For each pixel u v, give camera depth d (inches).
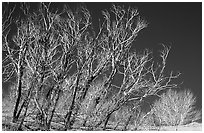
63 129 746.8
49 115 791.7
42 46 765.3
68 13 805.2
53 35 786.8
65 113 802.2
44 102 752.3
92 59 813.9
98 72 814.5
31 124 742.5
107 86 839.7
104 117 815.1
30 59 776.3
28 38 767.7
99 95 832.9
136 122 866.8
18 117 735.7
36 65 753.0
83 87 804.6
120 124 856.3
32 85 742.5
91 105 824.9
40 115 743.1
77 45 789.9
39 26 774.5
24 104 766.5
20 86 741.3
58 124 787.4
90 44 816.3
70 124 775.1
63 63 783.1
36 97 734.5
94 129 794.8
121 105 828.6
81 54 800.3
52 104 778.2
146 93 847.1
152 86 849.5
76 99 795.4
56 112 799.7
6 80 780.6
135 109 861.2
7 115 760.3
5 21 756.6
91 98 834.8
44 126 727.1
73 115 783.1
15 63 762.8
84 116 816.3
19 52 762.8
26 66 777.6
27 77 783.7
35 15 778.8
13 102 794.8
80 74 779.4
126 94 835.4
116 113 866.1
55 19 786.8
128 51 856.3
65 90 808.3
